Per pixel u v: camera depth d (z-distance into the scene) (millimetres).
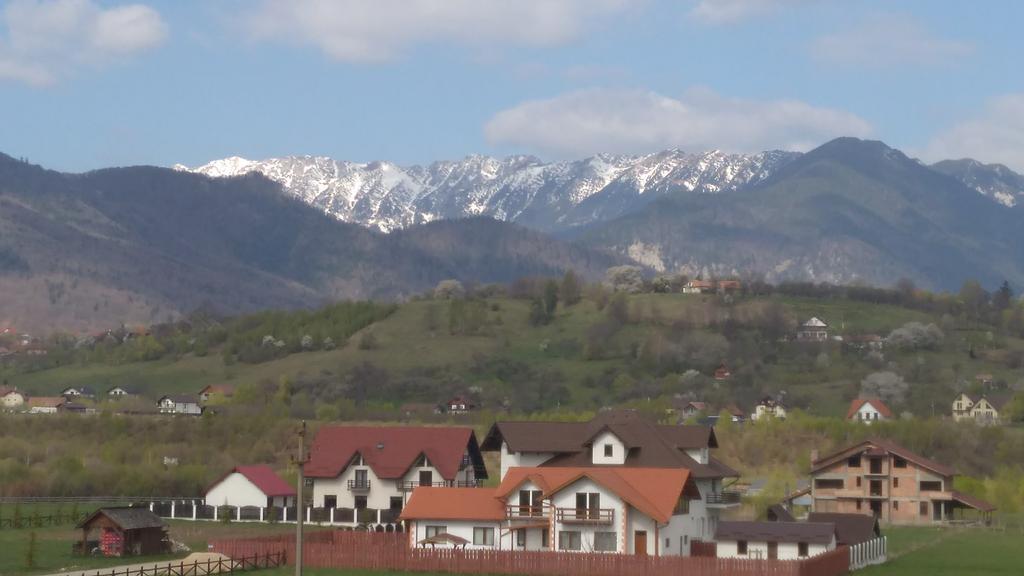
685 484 142000
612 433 156875
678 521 141375
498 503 139500
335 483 186625
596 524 134375
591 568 122312
